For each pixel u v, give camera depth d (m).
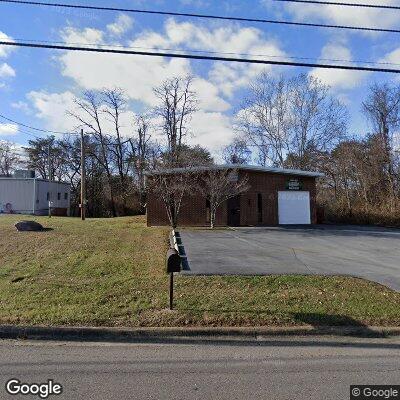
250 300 6.71
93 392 3.70
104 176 44.75
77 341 5.25
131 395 3.64
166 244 12.72
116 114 43.28
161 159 22.72
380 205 25.50
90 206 44.62
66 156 45.66
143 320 5.77
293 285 7.70
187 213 20.56
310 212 22.39
